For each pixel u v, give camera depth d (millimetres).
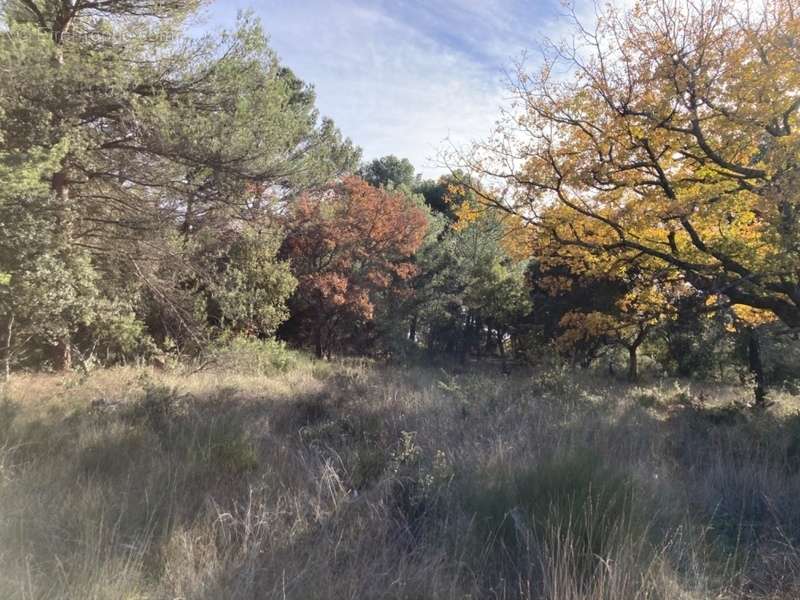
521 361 25406
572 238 11930
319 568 3537
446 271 28969
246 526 3920
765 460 6133
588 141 10727
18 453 5195
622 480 4473
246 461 5598
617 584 3295
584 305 20766
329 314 25328
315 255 23828
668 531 4145
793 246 8492
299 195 17609
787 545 4250
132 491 4480
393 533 4270
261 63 14375
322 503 4598
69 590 3047
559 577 3377
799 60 8617
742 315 12656
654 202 10203
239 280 17422
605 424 7363
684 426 8562
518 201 11594
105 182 14719
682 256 11016
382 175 44594
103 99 12461
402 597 3332
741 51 9070
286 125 14594
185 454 5645
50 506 4016
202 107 13969
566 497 4164
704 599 3492
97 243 14969
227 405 8852
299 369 16531
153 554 3688
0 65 10891
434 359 29359
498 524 4199
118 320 14422
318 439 6570
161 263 15633
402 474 5387
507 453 5520
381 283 25062
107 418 6883
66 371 13039
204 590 3213
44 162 10484
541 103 10812
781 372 16359
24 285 10766
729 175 9898
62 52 12320
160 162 14266
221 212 15531
